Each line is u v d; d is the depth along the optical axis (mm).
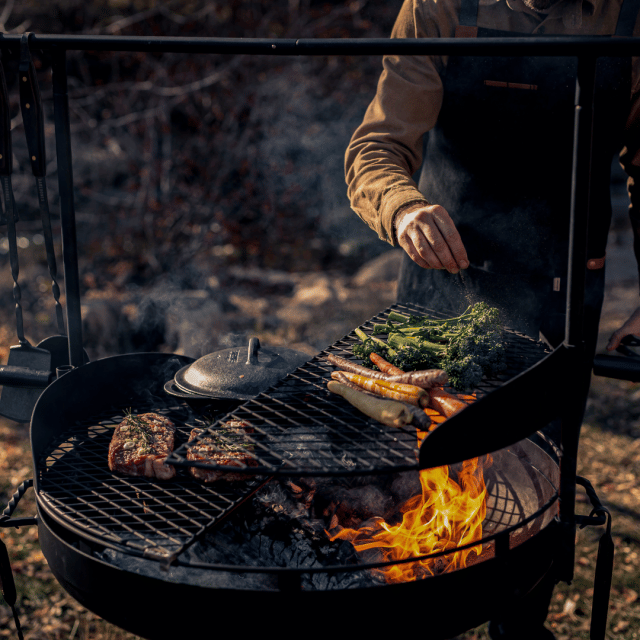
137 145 7445
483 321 1628
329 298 6320
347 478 1678
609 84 1837
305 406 1531
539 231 2033
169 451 1632
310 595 1234
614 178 9609
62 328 1952
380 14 7203
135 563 1446
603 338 5500
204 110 7348
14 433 4234
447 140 2068
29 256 7176
